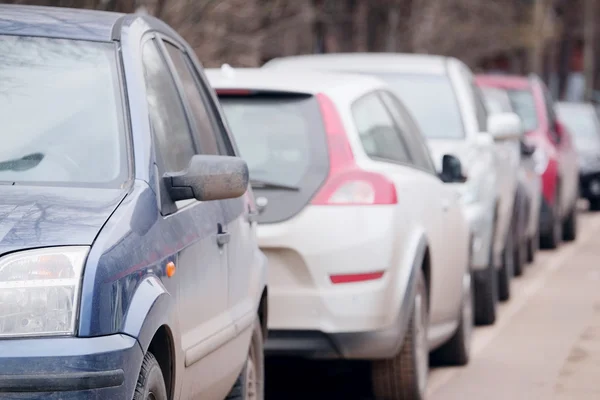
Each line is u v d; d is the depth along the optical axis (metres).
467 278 28.91
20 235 12.36
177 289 14.12
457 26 120.75
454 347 28.33
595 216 80.62
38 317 12.09
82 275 12.27
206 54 45.75
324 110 22.23
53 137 14.09
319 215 21.45
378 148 23.11
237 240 17.31
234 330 16.67
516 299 40.66
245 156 21.97
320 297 21.30
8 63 14.67
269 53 60.03
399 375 22.83
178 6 43.72
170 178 14.47
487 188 33.56
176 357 13.95
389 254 21.58
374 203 21.62
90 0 37.62
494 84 56.94
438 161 32.00
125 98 14.53
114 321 12.41
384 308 21.50
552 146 55.84
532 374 27.45
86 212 12.91
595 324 35.06
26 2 35.09
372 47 98.38
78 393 11.99
